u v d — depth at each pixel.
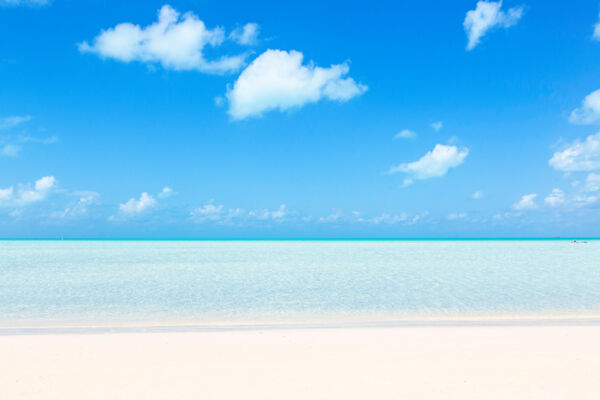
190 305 19.55
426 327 13.81
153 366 9.24
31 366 9.25
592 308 18.44
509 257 62.50
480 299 21.16
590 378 8.45
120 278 31.94
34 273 36.06
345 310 18.17
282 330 13.26
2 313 17.50
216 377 8.52
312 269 40.53
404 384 8.12
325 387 7.97
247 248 113.31
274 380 8.35
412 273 35.88
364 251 89.31
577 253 76.00
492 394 7.62
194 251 90.88
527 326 13.99
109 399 7.41
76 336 12.27
